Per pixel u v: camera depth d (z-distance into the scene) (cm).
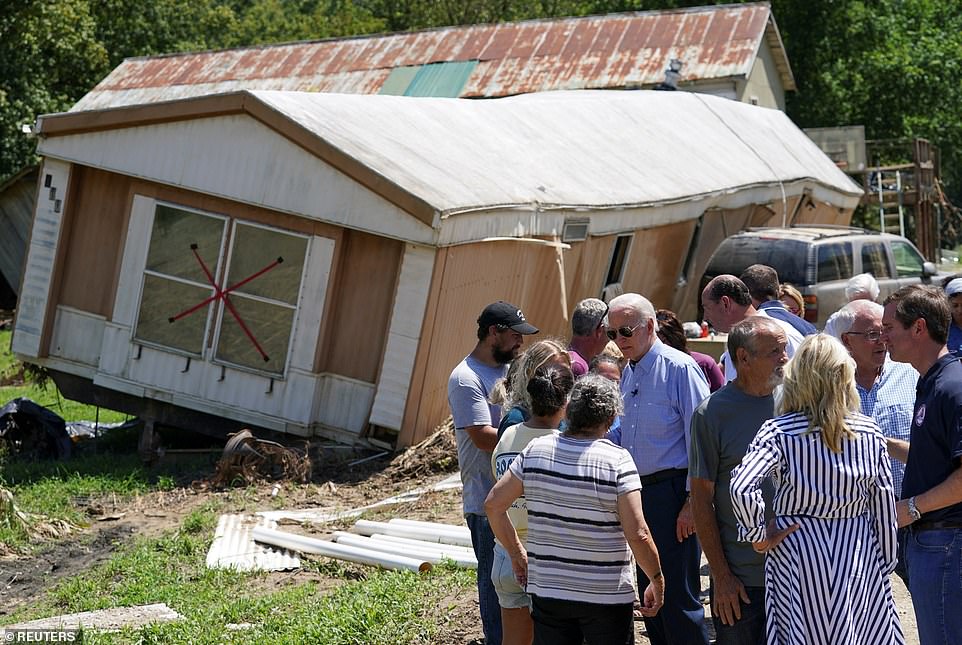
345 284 1145
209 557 835
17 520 934
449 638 609
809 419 407
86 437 1405
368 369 1139
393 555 793
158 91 2972
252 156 1148
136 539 920
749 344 449
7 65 2978
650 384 525
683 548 515
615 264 1485
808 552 404
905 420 533
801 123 3591
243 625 672
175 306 1208
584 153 1523
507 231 1177
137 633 650
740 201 1789
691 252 1705
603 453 439
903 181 2931
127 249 1224
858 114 3631
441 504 935
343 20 5328
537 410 478
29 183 2267
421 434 1124
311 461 1097
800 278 1411
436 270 1084
